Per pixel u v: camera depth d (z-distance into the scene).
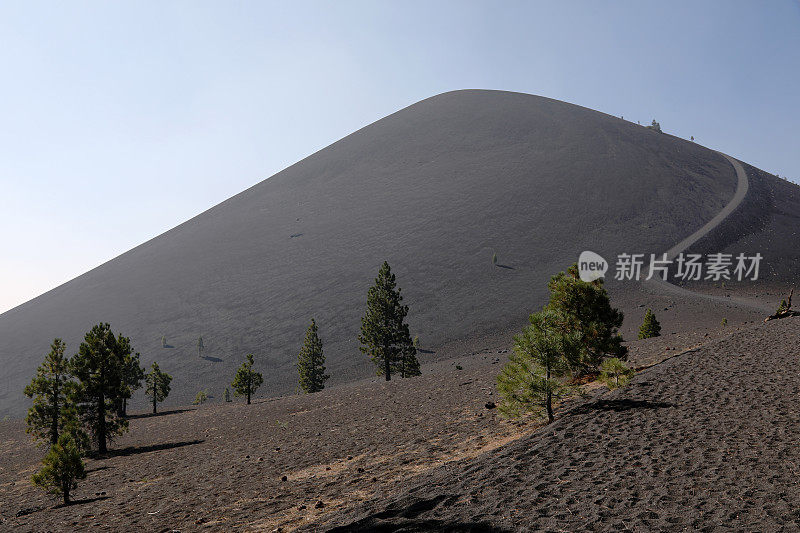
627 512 6.88
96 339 30.84
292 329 118.31
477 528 6.67
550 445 10.23
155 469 21.19
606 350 18.06
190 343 120.38
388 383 40.50
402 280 134.38
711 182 184.00
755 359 17.11
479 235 155.62
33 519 14.52
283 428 26.89
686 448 9.35
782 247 130.25
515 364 14.37
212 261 181.38
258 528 9.31
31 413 30.59
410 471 11.94
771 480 7.61
